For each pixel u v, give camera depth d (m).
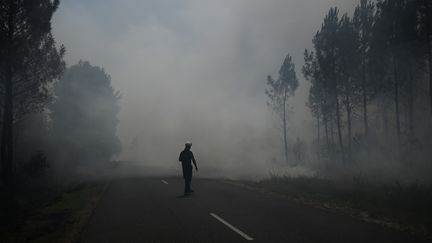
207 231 8.89
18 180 20.25
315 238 7.94
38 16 19.56
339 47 28.44
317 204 12.69
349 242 7.54
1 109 21.00
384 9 25.80
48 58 20.83
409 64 25.27
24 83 20.38
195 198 14.68
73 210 12.88
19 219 11.65
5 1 18.69
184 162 16.11
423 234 8.10
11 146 19.34
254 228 9.06
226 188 18.08
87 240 8.34
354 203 12.39
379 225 9.12
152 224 9.87
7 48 18.75
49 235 9.20
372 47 26.81
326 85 29.59
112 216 11.23
